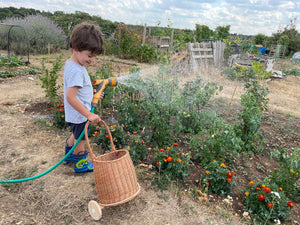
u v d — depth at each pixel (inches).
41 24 473.1
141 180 114.2
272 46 918.4
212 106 227.3
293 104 271.1
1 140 136.4
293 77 459.5
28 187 102.1
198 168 130.3
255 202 104.3
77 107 91.0
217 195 113.4
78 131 105.3
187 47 350.3
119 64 411.5
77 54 92.2
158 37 457.4
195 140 141.2
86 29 88.7
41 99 202.7
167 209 98.7
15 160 120.6
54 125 160.4
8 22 446.6
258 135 160.4
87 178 111.3
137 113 176.7
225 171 113.3
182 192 110.6
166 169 119.0
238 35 552.1
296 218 106.4
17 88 232.4
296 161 119.3
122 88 177.6
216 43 437.7
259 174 134.6
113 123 166.1
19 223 85.2
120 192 86.1
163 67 195.8
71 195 99.4
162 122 148.1
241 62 441.1
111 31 658.8
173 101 161.3
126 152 93.4
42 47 462.6
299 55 776.3
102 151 135.4
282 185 120.5
